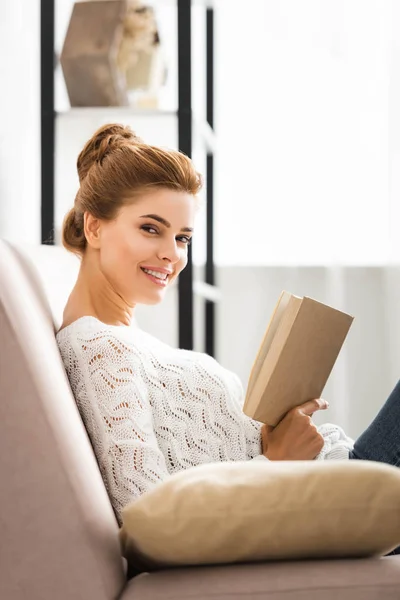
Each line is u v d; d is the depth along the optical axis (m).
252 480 1.13
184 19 3.31
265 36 4.11
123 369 1.56
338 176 4.03
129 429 1.49
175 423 1.65
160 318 4.07
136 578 1.20
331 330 1.61
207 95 3.96
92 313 1.75
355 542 1.13
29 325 1.29
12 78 3.60
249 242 4.12
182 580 1.13
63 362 1.59
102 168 1.77
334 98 4.04
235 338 4.11
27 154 3.75
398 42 3.95
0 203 3.44
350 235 4.04
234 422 1.75
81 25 3.35
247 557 1.15
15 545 1.14
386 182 4.01
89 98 3.37
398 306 3.96
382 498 1.10
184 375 1.70
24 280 1.48
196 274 4.07
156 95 3.49
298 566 1.13
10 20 3.60
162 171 1.75
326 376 1.67
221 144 4.13
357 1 4.03
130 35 3.40
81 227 1.83
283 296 1.66
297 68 4.09
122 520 1.29
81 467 1.21
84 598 1.13
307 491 1.11
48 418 1.19
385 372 4.04
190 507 1.12
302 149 4.09
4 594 1.13
